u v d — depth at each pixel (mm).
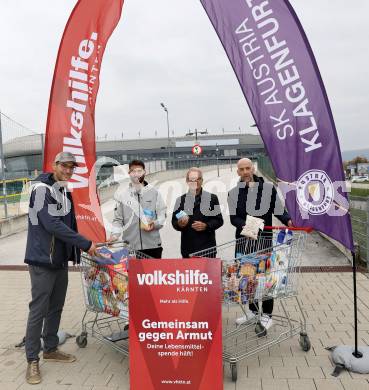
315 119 4078
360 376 3787
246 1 4230
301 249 4266
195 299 3490
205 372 3457
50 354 4266
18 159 27719
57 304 4266
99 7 5426
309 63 4098
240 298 4008
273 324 5043
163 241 11383
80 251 4172
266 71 4195
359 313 5359
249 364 4066
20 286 7094
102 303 4156
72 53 5391
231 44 4281
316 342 4531
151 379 3488
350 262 8055
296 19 4121
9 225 13984
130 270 3543
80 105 5410
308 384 3666
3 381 3883
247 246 4793
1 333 5031
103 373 4004
